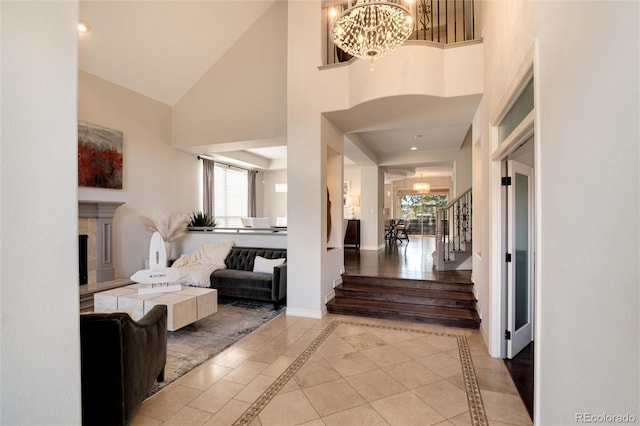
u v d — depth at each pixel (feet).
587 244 3.99
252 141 19.70
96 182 16.76
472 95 11.71
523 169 10.71
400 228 38.91
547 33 5.23
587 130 3.97
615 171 3.39
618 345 3.35
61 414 3.24
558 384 4.87
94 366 6.09
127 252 18.58
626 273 3.21
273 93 19.01
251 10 18.72
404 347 11.02
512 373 9.20
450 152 25.86
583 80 4.06
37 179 3.07
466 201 19.34
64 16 3.35
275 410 7.50
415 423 7.03
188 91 21.08
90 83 16.48
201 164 24.90
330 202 16.98
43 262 3.11
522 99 7.32
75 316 3.40
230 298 17.16
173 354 10.48
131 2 14.94
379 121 15.11
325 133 14.38
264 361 9.98
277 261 16.85
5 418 2.80
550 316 5.19
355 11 8.23
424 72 11.62
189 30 17.66
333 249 16.17
